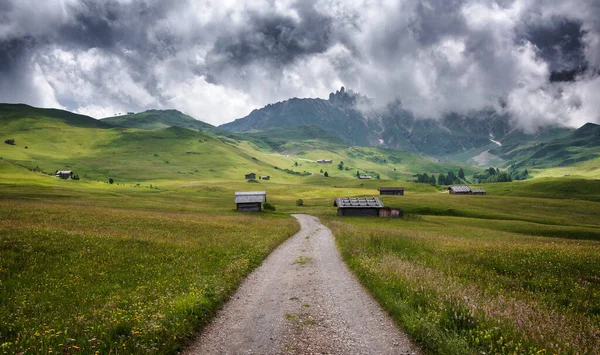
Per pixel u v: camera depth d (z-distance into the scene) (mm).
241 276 17656
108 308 11305
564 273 16922
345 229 46094
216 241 30312
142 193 155875
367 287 15227
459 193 180500
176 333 9172
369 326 10461
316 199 166500
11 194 90188
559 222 93938
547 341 8211
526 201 128625
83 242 24109
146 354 7977
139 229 36938
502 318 9586
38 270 16781
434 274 15367
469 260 20578
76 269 17281
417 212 109062
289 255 26188
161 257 21719
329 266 21062
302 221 79188
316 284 16172
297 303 13062
